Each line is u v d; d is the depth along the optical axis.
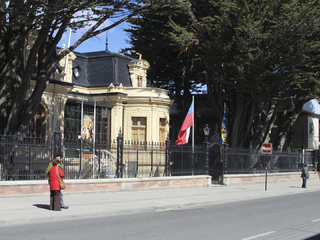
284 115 35.66
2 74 17.86
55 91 23.89
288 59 25.77
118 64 30.61
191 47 28.25
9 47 17.98
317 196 20.89
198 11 28.75
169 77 36.75
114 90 29.14
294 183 30.80
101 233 8.88
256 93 27.75
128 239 8.20
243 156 26.58
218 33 25.83
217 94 30.88
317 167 37.34
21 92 17.45
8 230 9.09
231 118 31.75
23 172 15.90
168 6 18.83
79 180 16.56
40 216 10.71
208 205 15.78
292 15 23.64
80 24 16.95
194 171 22.36
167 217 11.83
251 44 25.33
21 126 17.55
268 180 28.86
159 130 30.05
